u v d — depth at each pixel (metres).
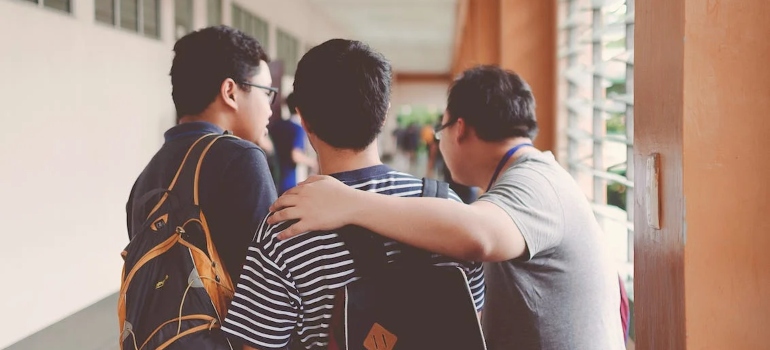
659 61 1.18
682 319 1.08
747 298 1.06
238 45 1.67
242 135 1.73
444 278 1.11
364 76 1.16
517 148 1.50
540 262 1.33
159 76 6.14
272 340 1.15
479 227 1.13
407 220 1.10
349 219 1.10
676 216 1.10
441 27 16.20
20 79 4.16
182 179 1.50
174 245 1.42
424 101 31.34
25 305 4.22
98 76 5.07
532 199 1.26
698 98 1.06
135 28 5.77
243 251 1.50
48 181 4.45
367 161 1.21
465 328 1.10
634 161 1.34
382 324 1.10
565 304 1.35
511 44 3.76
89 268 4.98
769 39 1.05
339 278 1.11
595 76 3.00
